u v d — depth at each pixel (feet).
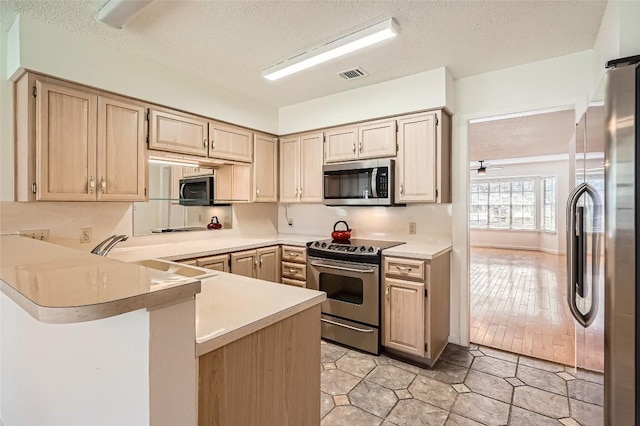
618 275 4.18
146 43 7.55
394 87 9.74
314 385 4.03
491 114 9.16
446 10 6.32
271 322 3.35
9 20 6.57
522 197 30.17
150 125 8.48
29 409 4.75
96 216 8.42
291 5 6.17
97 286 2.21
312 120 11.53
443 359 8.67
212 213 11.35
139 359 2.35
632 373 4.12
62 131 6.96
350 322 9.31
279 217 13.91
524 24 6.80
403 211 10.80
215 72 9.21
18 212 7.14
